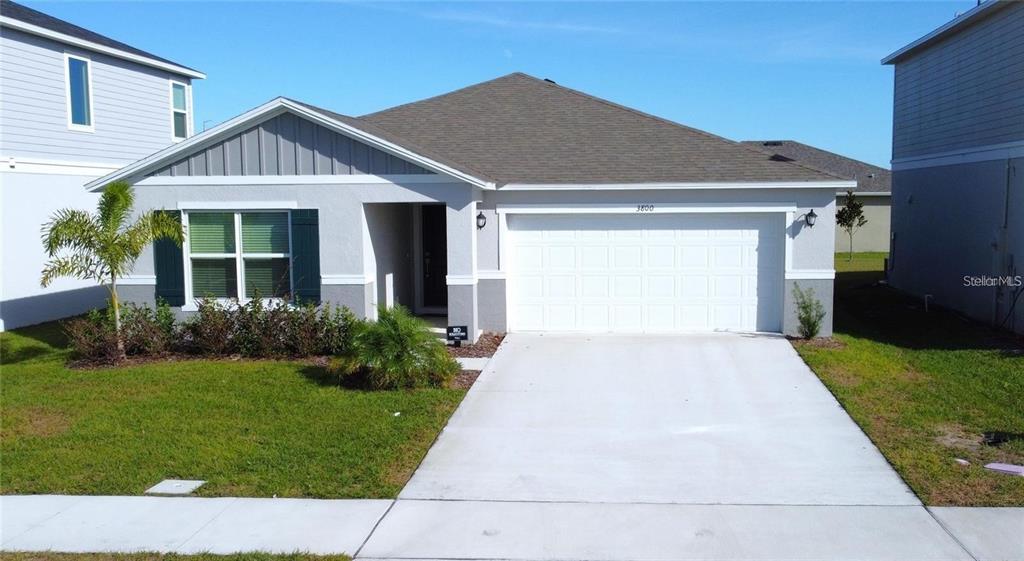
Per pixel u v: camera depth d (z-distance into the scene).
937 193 19.00
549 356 12.68
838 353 12.58
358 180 13.40
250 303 13.07
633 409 9.98
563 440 8.83
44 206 17.52
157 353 12.97
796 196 13.80
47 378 11.66
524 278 14.69
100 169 19.22
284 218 13.69
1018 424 9.06
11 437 8.94
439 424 9.24
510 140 16.20
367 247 13.73
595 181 14.09
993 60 15.92
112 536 6.38
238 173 13.62
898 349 13.35
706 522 6.59
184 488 7.38
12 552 6.11
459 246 13.52
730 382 11.12
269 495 7.21
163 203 13.77
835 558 5.89
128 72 20.28
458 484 7.52
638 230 14.38
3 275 16.44
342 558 5.95
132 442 8.65
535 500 7.12
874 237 37.53
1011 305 15.12
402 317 11.00
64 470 7.86
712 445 8.62
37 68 17.31
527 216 14.54
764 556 5.94
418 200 13.41
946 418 9.34
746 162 14.73
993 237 15.92
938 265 18.94
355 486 7.39
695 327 14.41
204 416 9.54
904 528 6.40
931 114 19.38
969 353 12.97
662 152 15.33
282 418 9.40
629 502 7.06
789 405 10.03
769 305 14.23
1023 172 14.72
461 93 18.25
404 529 6.48
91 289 19.12
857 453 8.27
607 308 14.55
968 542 6.12
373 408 9.77
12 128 16.66
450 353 12.87
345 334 12.74
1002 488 7.16
